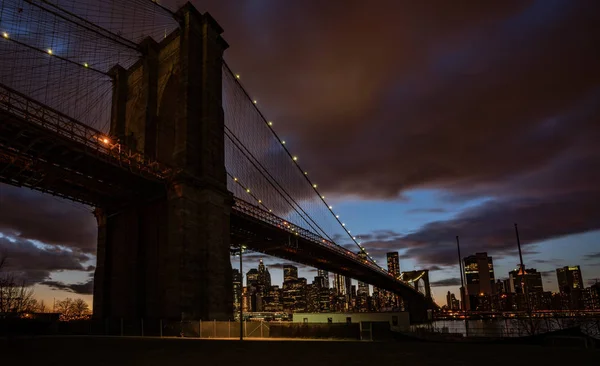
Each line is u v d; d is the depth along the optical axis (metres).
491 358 18.00
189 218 44.66
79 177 42.75
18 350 22.94
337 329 35.62
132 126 55.09
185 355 20.67
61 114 38.00
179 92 49.88
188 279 42.72
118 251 49.78
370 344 27.98
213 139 49.78
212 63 52.66
